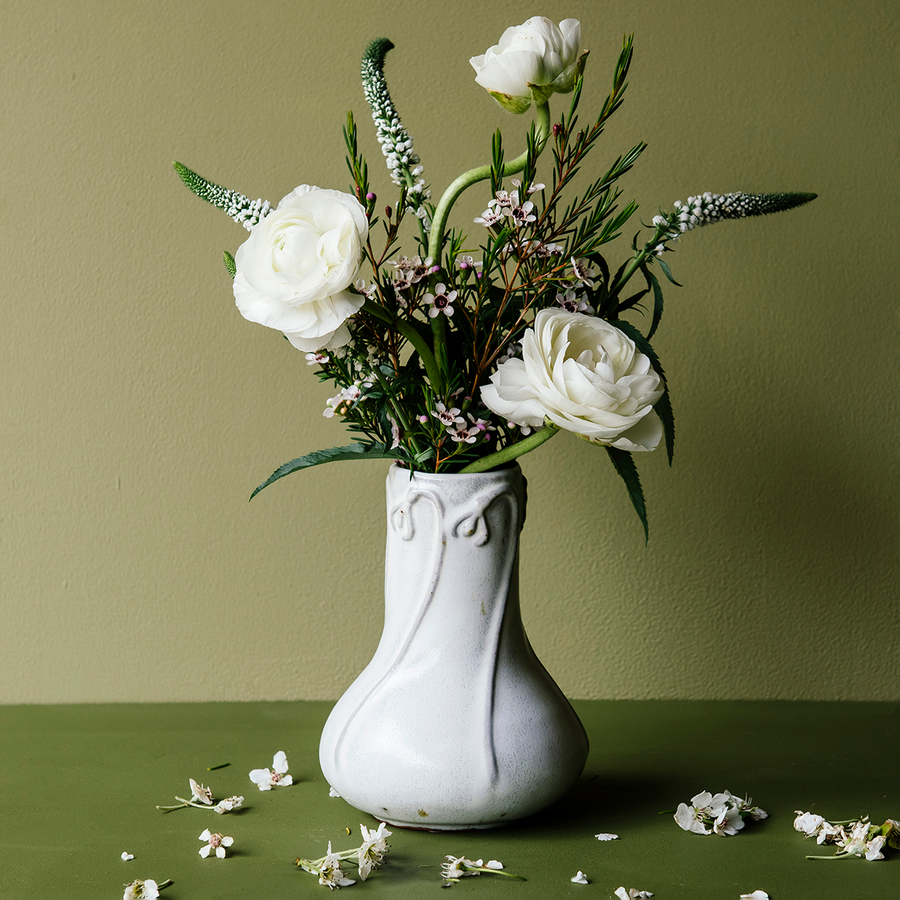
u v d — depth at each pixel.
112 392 1.09
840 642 1.12
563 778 0.76
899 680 1.12
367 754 0.74
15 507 1.10
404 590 0.76
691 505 1.11
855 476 1.10
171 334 1.08
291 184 1.07
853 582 1.11
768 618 1.12
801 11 1.05
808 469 1.10
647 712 1.08
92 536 1.11
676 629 1.12
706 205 0.74
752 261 1.08
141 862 0.74
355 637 1.12
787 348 1.09
